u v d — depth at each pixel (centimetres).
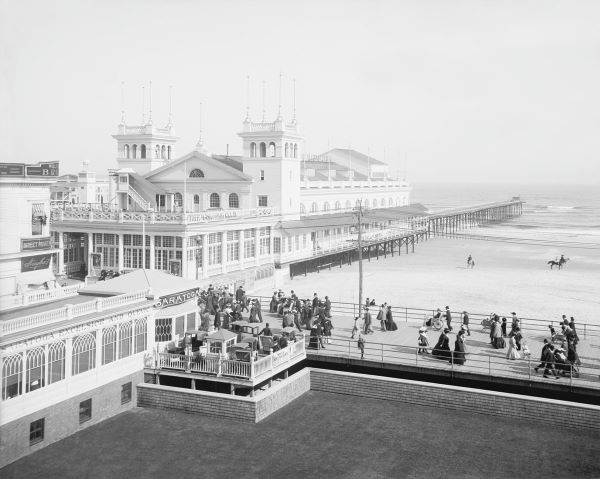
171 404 2969
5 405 2400
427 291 6153
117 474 2339
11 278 3722
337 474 2356
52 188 8881
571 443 2614
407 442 2623
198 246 5488
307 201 8075
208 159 6894
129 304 3056
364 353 3416
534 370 3141
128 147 7544
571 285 6612
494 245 10725
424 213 11181
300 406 3009
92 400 2797
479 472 2373
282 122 6788
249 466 2411
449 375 3138
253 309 4012
